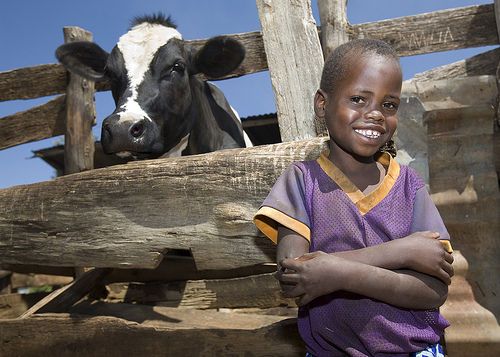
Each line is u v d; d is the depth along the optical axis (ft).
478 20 10.93
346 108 4.16
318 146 6.42
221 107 13.34
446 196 9.48
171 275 11.42
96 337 7.37
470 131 9.70
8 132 14.53
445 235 4.20
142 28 11.23
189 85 11.32
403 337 3.85
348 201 4.17
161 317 9.77
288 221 4.18
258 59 12.35
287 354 6.52
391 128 4.22
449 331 8.16
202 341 6.89
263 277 10.44
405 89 10.16
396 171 4.46
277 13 9.02
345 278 3.59
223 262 6.66
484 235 9.18
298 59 8.77
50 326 7.58
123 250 7.11
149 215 7.02
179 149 11.52
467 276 8.91
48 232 7.55
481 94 9.98
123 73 10.53
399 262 3.74
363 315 3.94
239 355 6.70
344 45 4.43
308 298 3.70
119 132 9.29
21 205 7.73
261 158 6.61
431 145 9.82
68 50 11.51
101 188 7.29
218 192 6.71
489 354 7.95
